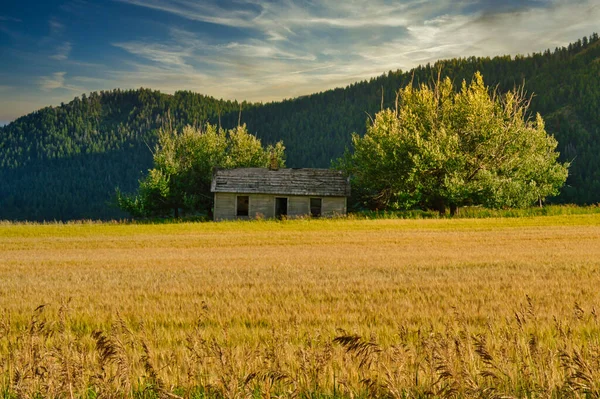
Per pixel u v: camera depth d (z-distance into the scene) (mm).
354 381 5977
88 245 26688
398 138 43969
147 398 5844
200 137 55719
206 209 55594
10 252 24000
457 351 6391
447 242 25938
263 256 21234
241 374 6164
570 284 13008
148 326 9297
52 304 11344
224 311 10352
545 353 6570
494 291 12008
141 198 52938
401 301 10992
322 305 10758
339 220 39156
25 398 5551
